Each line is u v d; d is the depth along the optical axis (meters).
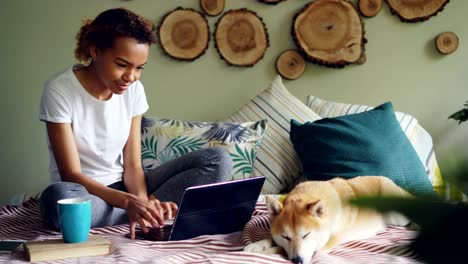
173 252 1.46
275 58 2.83
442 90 2.84
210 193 1.54
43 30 2.80
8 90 2.81
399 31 2.83
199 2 2.79
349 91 2.84
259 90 2.83
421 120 2.86
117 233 1.69
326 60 2.79
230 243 1.57
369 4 2.78
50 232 1.69
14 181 2.86
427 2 2.79
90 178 1.76
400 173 2.08
